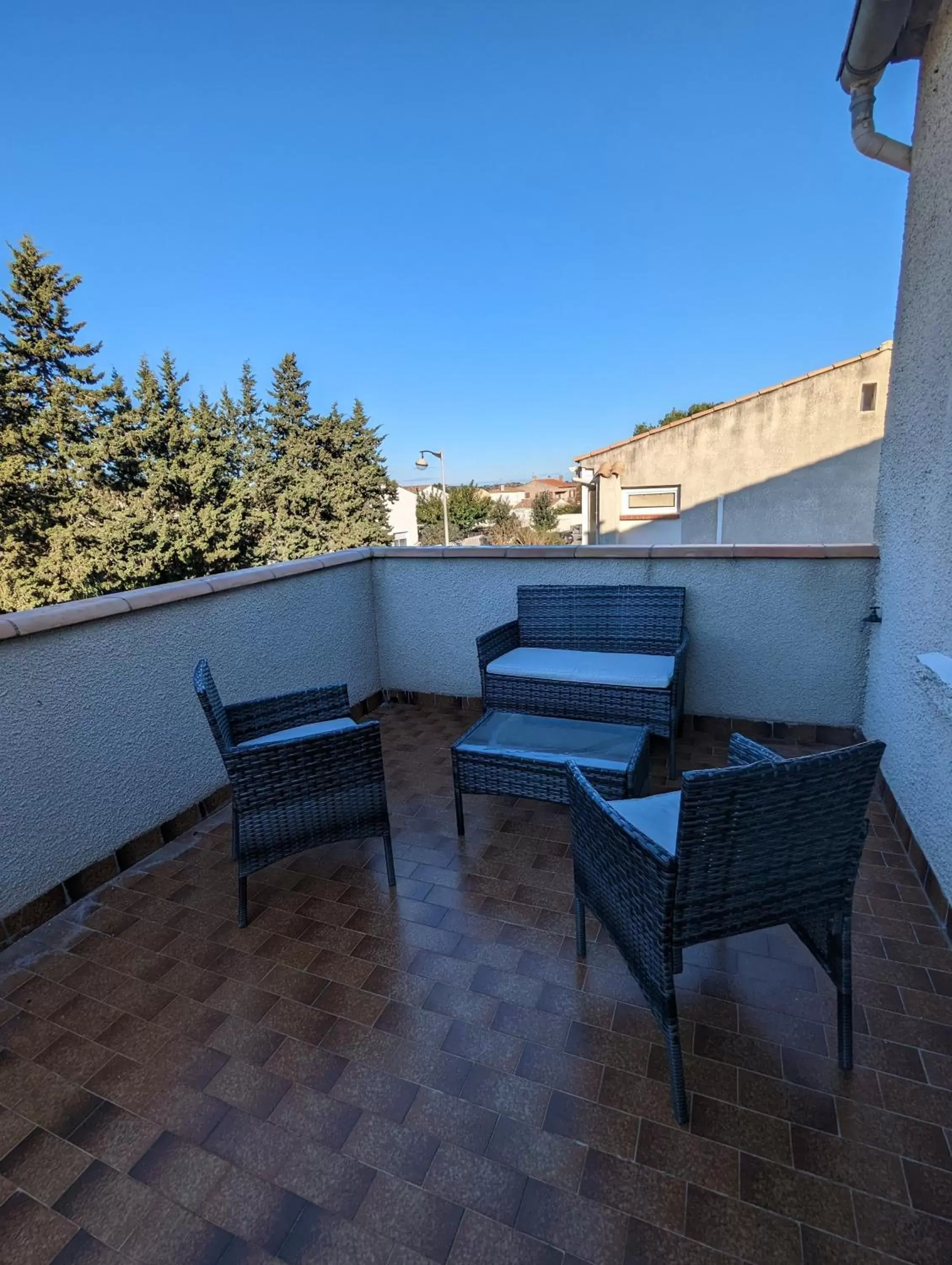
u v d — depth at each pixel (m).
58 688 2.21
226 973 1.87
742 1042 1.54
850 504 10.77
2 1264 1.13
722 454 11.31
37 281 18.38
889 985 1.70
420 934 2.00
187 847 2.65
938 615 2.08
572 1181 1.23
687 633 3.30
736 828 1.22
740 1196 1.19
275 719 2.56
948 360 2.03
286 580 3.43
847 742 3.33
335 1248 1.13
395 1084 1.47
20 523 17.33
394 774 3.23
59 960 1.96
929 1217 1.14
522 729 2.79
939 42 2.17
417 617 4.22
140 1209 1.22
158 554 18.77
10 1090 1.50
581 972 1.80
